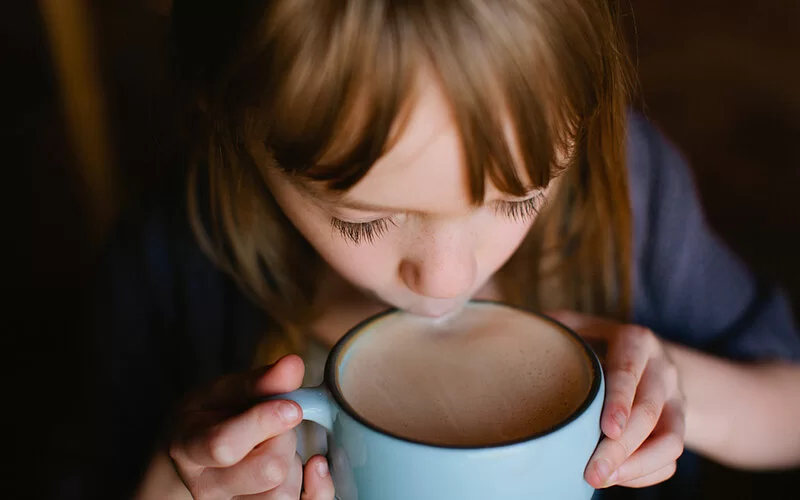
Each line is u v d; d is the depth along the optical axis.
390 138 0.35
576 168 0.52
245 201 0.54
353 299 0.57
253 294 0.58
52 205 1.25
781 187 1.25
